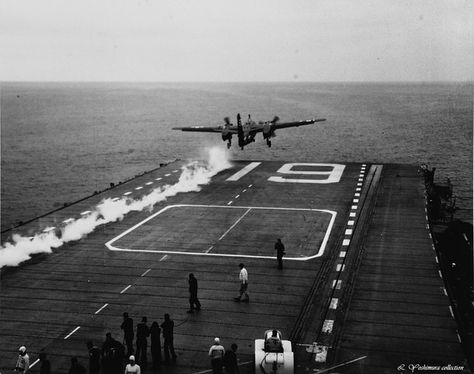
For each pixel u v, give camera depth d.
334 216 39.00
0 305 24.84
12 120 181.25
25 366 18.41
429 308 23.89
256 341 19.41
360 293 25.59
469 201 65.81
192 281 23.67
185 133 143.62
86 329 22.47
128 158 102.62
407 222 37.09
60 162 98.56
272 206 42.06
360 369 19.03
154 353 19.45
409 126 145.38
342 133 131.12
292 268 29.03
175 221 38.28
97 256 31.31
